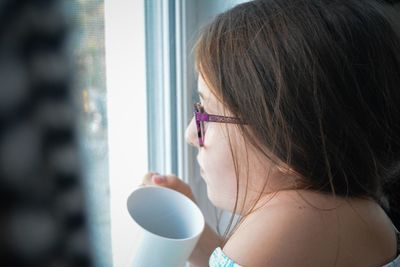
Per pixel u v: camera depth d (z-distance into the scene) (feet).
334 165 1.47
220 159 1.62
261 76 1.45
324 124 1.44
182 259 1.58
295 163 1.46
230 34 1.55
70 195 0.89
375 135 1.54
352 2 1.57
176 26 2.27
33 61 0.77
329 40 1.45
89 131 1.69
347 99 1.46
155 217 1.82
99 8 1.76
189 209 1.82
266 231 1.37
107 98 1.92
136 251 1.58
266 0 1.62
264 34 1.48
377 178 1.61
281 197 1.46
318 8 1.52
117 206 2.03
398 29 1.65
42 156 0.80
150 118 2.28
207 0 2.46
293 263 1.31
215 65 1.54
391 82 1.56
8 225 0.73
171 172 2.38
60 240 0.84
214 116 1.61
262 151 1.49
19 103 0.75
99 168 1.84
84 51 1.64
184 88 2.31
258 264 1.32
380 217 1.59
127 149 2.12
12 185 0.74
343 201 1.48
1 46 0.72
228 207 1.67
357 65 1.47
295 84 1.42
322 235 1.37
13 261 0.73
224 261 1.41
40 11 0.78
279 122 1.43
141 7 2.08
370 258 1.43
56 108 0.84
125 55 2.02
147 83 2.22
